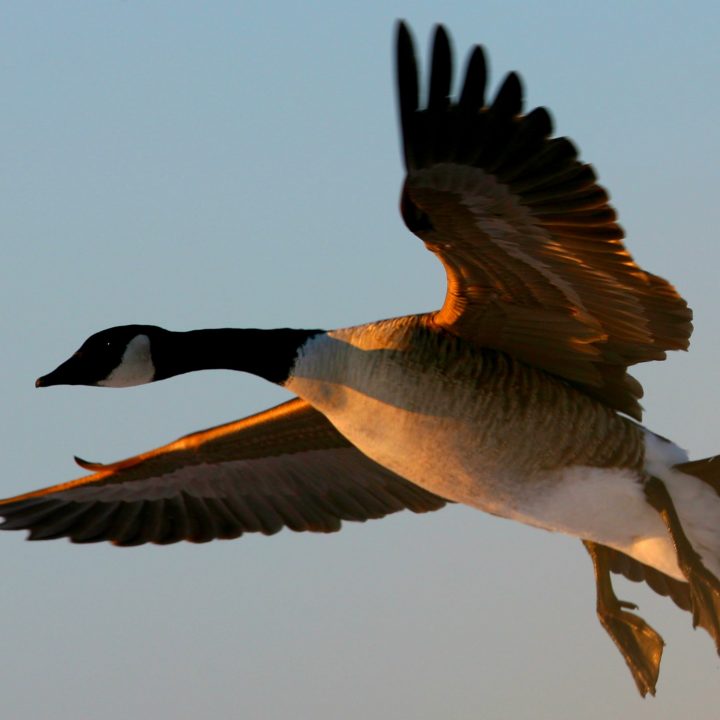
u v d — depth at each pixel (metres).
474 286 12.18
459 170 10.95
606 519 13.01
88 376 14.43
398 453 12.95
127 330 14.47
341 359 13.03
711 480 12.77
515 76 10.80
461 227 11.52
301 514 16.16
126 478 15.87
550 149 10.98
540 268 11.89
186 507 16.17
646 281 11.81
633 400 13.08
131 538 16.03
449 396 12.63
